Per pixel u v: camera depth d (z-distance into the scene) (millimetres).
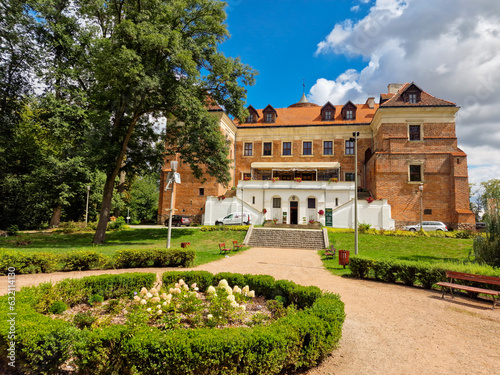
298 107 44969
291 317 4730
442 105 30891
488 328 6348
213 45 22203
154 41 16922
